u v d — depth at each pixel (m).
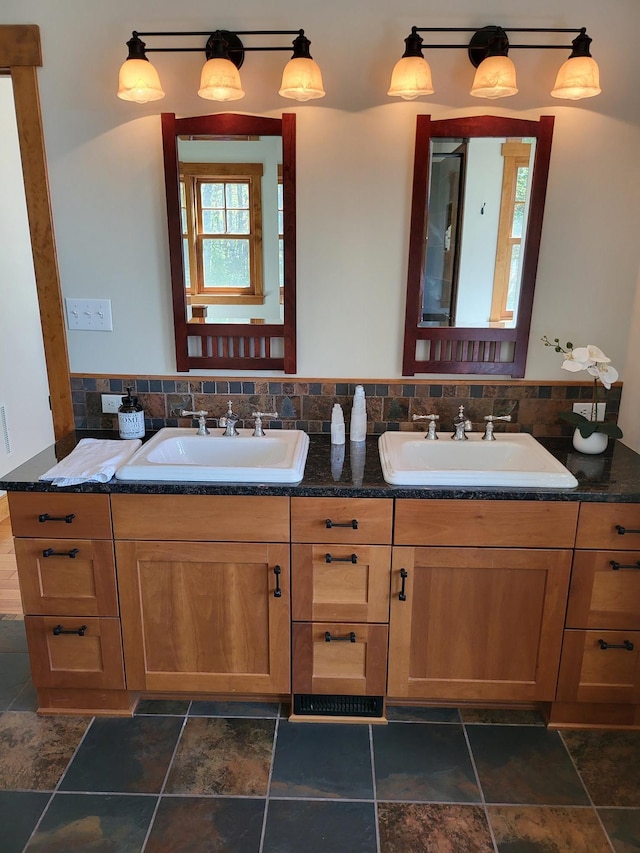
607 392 2.28
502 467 2.15
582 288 2.19
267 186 2.10
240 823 1.68
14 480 1.85
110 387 2.33
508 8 1.96
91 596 1.94
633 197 2.10
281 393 2.31
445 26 1.98
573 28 1.97
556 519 1.82
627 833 1.67
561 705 2.02
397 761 1.89
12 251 3.38
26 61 2.04
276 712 2.09
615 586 1.87
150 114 2.07
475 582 1.89
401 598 1.89
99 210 2.17
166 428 2.29
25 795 1.77
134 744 1.95
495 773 1.85
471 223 2.12
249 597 1.93
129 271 2.22
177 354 2.27
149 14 2.00
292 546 1.87
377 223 2.14
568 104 2.03
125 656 2.00
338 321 2.24
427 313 2.20
